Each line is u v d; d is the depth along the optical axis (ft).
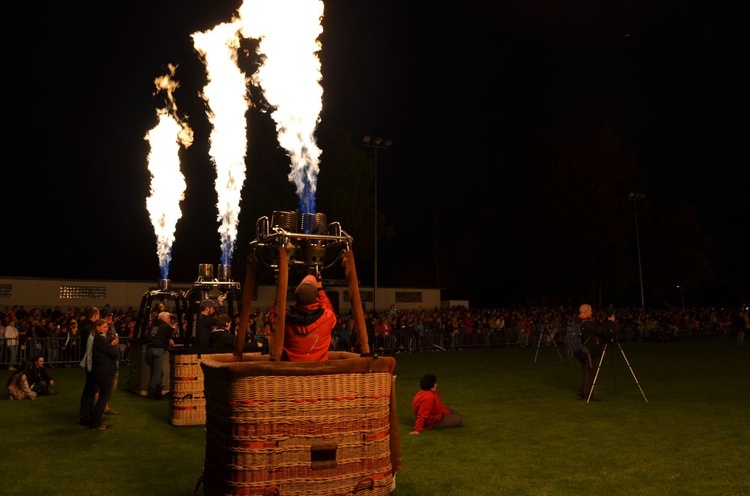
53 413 33.42
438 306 134.41
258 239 15.88
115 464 22.03
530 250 170.60
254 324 68.74
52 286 90.84
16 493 18.43
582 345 37.76
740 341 97.45
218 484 13.85
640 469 21.04
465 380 48.78
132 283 96.12
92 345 29.37
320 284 15.53
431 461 22.24
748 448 24.27
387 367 14.52
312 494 13.53
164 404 36.45
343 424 13.94
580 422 30.07
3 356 59.72
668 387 43.50
